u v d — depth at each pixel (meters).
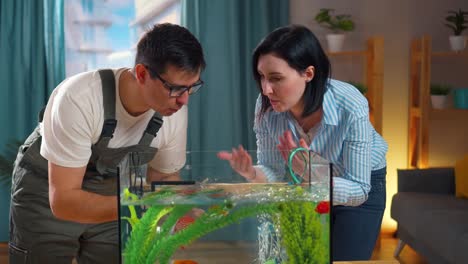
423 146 4.59
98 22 4.67
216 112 4.68
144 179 1.28
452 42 4.50
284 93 1.94
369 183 2.10
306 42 1.92
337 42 4.55
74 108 1.68
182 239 1.24
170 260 1.25
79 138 1.70
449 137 4.85
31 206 2.16
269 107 2.11
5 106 4.54
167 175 1.34
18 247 2.23
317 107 2.01
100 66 4.71
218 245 1.24
